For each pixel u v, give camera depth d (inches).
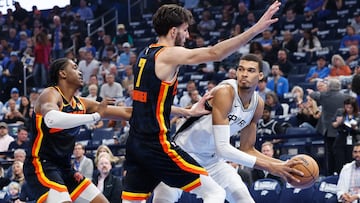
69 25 786.2
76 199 250.7
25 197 398.6
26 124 553.9
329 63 585.3
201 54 203.0
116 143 468.4
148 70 210.8
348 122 382.0
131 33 764.6
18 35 818.8
